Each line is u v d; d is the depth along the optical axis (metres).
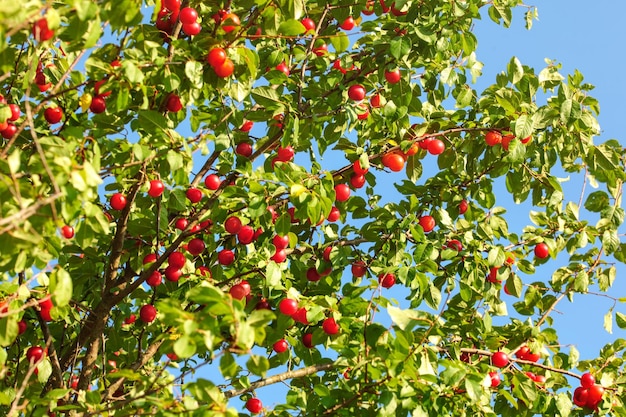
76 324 7.09
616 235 6.95
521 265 6.95
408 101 6.82
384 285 6.65
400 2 6.63
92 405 4.54
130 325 7.36
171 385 4.22
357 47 7.13
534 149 7.12
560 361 6.67
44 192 4.18
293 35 5.45
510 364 6.31
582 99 6.77
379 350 4.76
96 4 4.10
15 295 4.50
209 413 3.87
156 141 5.20
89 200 4.38
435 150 6.86
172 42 5.14
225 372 3.85
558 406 5.92
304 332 6.60
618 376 6.33
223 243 6.96
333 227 7.33
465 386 4.82
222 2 6.18
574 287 6.88
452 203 7.24
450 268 7.08
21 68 5.61
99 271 6.77
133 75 4.66
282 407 5.18
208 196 6.93
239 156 6.51
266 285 5.55
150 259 6.62
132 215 6.55
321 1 7.07
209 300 3.76
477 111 7.05
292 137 6.02
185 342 3.66
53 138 4.03
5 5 3.50
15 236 3.75
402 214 6.83
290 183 5.46
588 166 7.36
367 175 7.25
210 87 5.70
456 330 7.00
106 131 5.50
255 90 6.08
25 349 6.77
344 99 6.84
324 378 6.46
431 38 6.40
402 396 4.65
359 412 5.04
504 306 7.33
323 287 6.63
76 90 5.48
